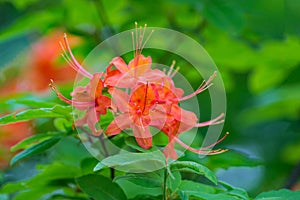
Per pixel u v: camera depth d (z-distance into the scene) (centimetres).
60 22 133
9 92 142
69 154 119
